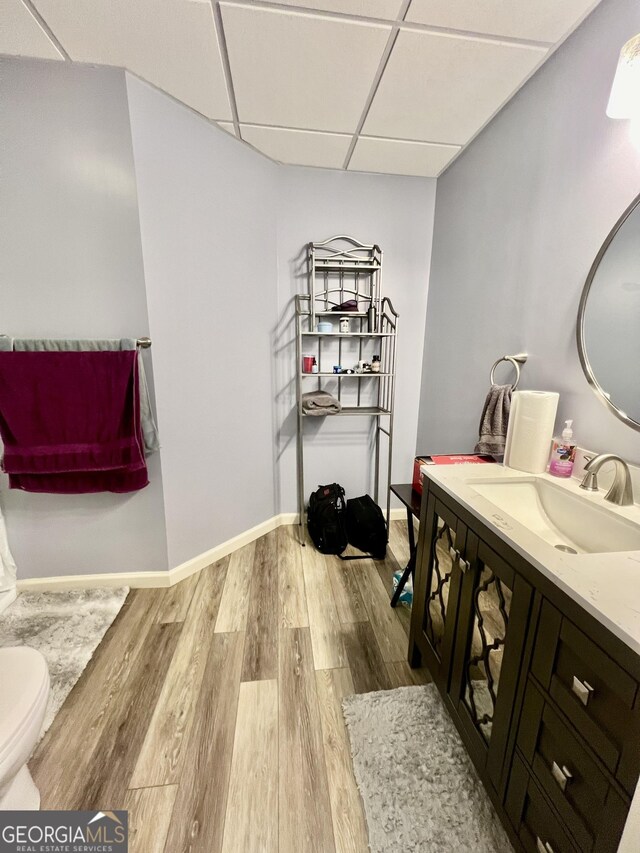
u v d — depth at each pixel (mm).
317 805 955
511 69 1305
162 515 1748
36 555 1727
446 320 2078
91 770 1028
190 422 1795
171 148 1507
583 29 1110
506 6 1072
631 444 1017
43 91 1317
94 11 1094
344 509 2311
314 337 2248
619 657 532
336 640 1502
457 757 1060
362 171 2076
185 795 973
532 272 1386
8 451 1476
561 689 658
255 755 1070
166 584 1814
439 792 976
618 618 538
